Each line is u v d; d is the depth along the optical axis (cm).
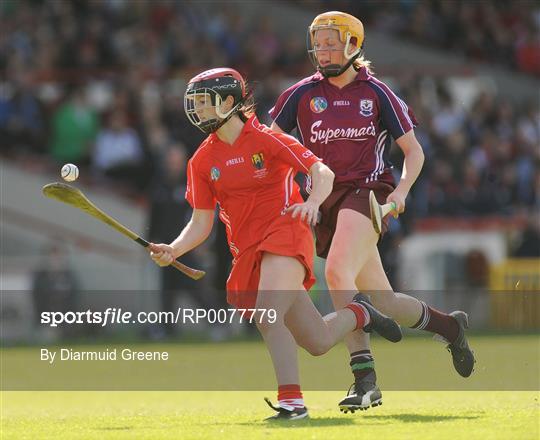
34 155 6775
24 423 2475
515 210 7169
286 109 2758
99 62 7281
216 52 7531
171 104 6781
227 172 2438
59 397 3494
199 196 2519
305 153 2411
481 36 9175
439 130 7425
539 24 9456
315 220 2342
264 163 2423
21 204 6544
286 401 2375
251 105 2462
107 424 2422
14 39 7219
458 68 7894
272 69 7494
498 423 2247
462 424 2234
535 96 8975
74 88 7006
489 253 6688
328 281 2600
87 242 6494
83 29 7325
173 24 7669
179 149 5828
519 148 7700
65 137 6744
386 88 2705
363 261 2627
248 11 8638
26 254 6506
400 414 2502
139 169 6675
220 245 5672
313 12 8838
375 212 2488
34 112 6831
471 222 6669
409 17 9081
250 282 2453
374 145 2708
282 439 2027
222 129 2441
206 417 2572
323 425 2255
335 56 2677
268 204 2423
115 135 6688
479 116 7775
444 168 6912
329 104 2709
